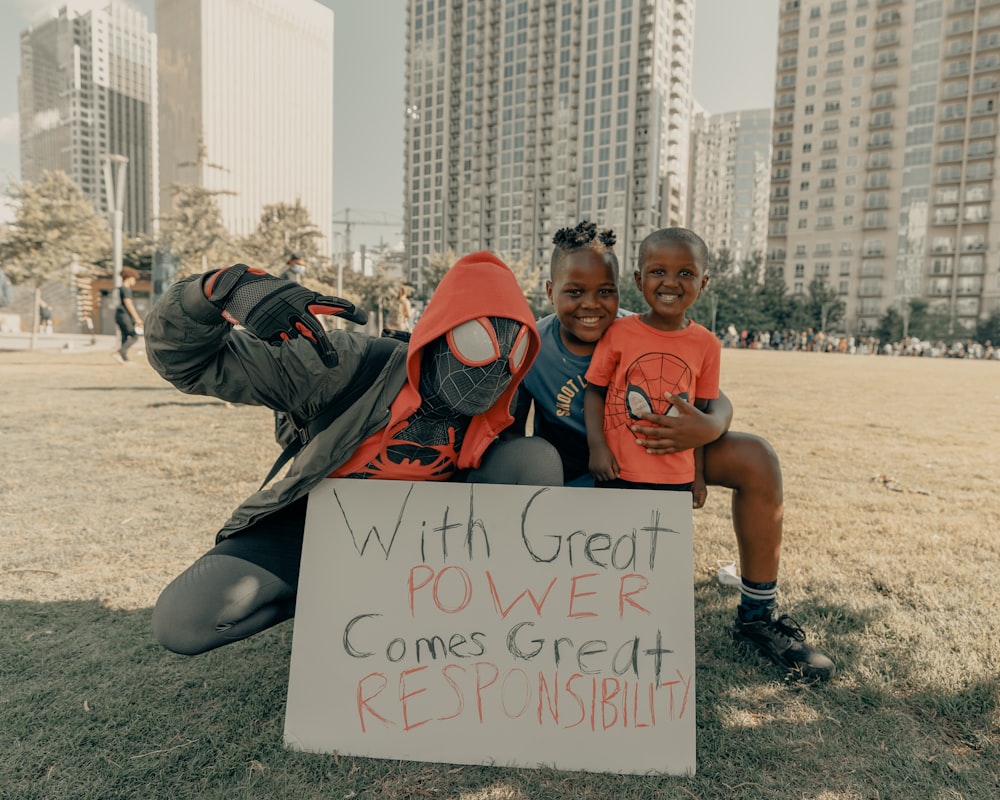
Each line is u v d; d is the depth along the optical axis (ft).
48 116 444.14
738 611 7.98
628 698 5.89
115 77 431.02
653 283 6.86
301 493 6.07
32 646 7.72
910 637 8.29
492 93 426.51
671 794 5.53
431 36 453.17
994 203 277.64
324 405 6.08
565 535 6.09
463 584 6.06
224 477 15.42
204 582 5.82
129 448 18.35
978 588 9.92
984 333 232.53
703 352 7.04
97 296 152.46
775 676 7.43
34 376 37.17
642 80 373.61
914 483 16.94
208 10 329.72
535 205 411.95
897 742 6.27
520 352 5.72
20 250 58.75
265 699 6.77
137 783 5.56
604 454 6.95
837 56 311.06
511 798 5.47
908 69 295.69
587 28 386.93
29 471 15.72
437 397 5.85
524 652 5.98
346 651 6.01
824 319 234.58
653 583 6.02
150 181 451.53
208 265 107.24
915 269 294.87
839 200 313.73
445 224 451.94
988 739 6.31
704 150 538.06
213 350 5.67
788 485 16.56
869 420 28.86
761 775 5.79
